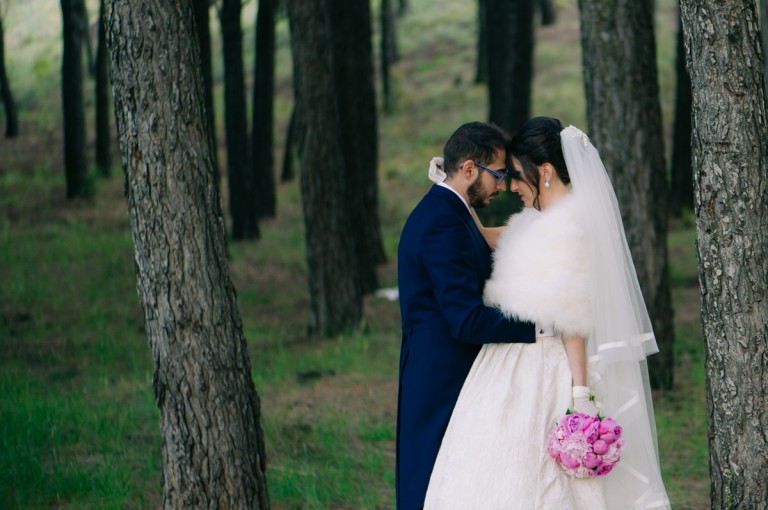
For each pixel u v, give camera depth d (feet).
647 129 24.63
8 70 104.88
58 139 84.58
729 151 10.37
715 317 10.67
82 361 29.40
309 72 32.32
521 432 11.03
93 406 23.04
